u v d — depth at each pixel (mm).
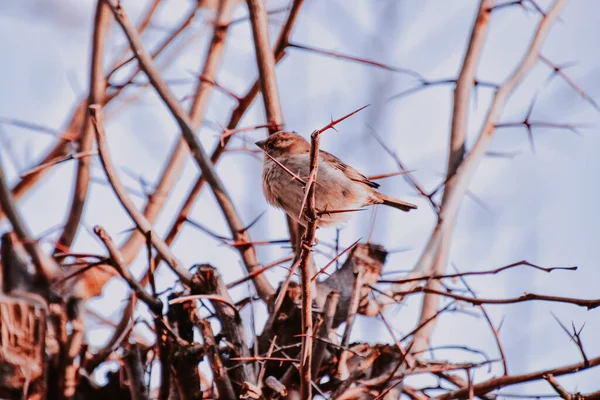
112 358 9609
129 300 9594
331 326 9570
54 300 8523
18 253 8656
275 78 10680
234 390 8953
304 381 7652
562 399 8422
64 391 8344
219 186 10391
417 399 9805
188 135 10469
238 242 10008
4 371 8328
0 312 8312
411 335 9906
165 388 8977
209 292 9203
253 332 9102
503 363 8852
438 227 10914
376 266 10352
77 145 11156
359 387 9078
